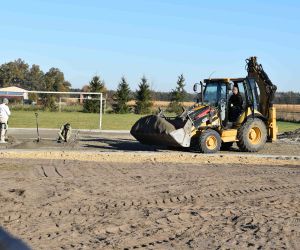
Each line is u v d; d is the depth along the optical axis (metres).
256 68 20.55
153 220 8.15
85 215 8.36
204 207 9.25
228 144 20.58
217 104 19.27
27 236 7.00
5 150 17.23
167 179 12.23
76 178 11.98
